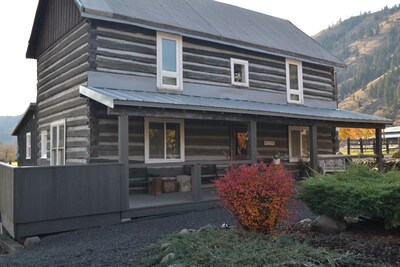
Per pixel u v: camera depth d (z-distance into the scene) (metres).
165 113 9.77
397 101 113.81
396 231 6.13
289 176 6.11
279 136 16.19
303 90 16.83
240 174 6.02
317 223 6.39
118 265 5.14
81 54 11.47
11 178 7.66
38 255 6.29
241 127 14.88
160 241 5.92
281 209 5.91
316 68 17.67
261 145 15.52
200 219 8.80
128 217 8.91
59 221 7.92
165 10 13.55
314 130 13.62
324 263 4.53
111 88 11.05
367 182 6.24
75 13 12.05
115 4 11.83
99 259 5.57
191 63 13.07
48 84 14.25
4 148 37.88
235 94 14.18
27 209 7.48
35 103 15.95
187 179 12.50
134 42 11.73
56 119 13.33
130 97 9.31
